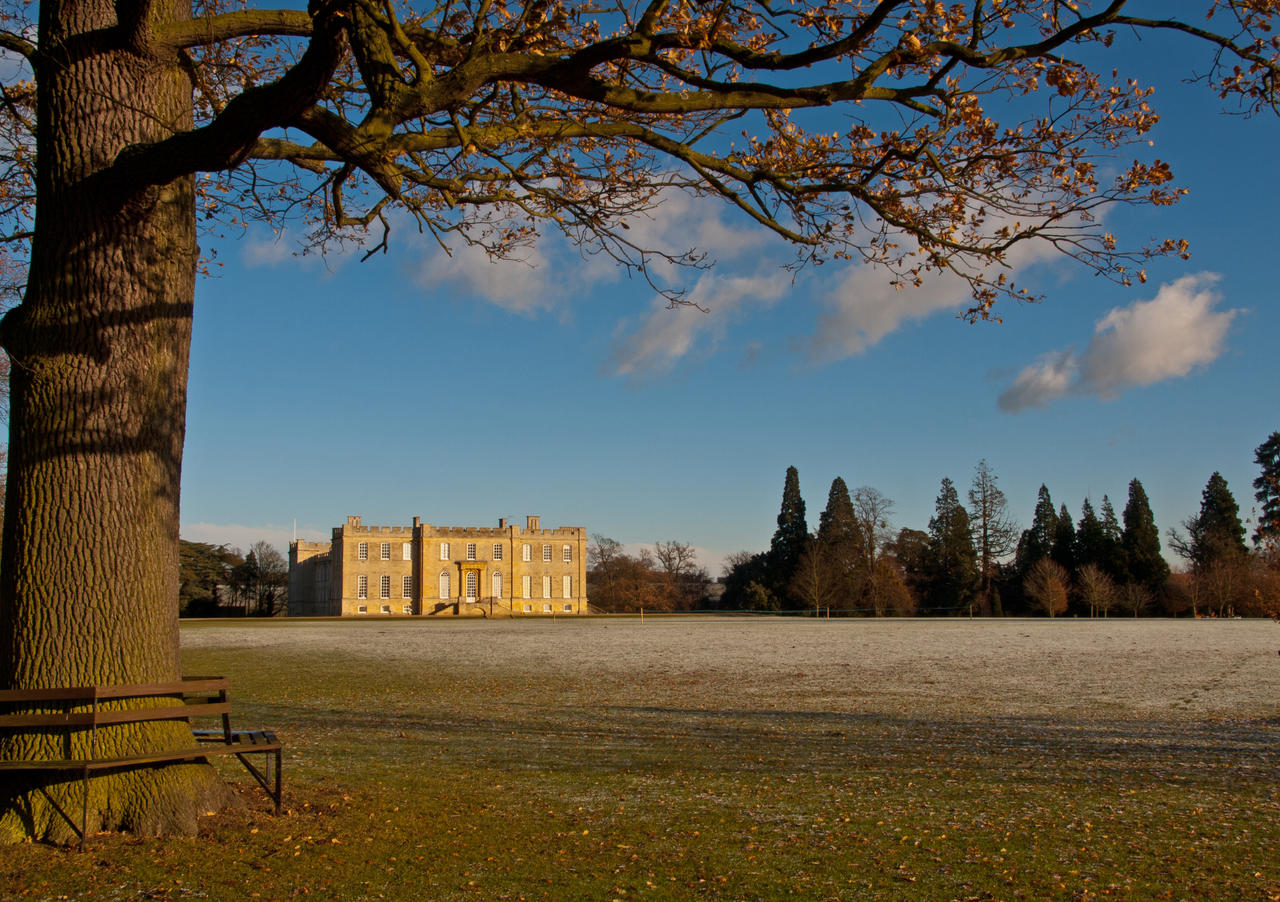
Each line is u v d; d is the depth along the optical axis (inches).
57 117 267.7
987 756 447.5
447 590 3848.4
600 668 1034.7
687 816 314.3
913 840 284.8
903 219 318.7
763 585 3809.1
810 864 257.8
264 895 218.4
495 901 219.9
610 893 228.2
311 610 4323.3
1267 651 1247.5
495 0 280.2
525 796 343.9
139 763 263.9
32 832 254.2
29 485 265.0
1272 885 240.4
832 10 268.8
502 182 355.6
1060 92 271.7
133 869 232.8
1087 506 3408.0
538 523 4018.2
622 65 317.4
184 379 296.0
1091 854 269.9
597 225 348.8
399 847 263.3
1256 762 432.1
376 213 353.7
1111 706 666.8
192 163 253.9
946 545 3449.8
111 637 266.2
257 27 278.1
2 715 253.9
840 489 3629.4
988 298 327.3
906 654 1237.1
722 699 715.4
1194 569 3115.2
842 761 431.8
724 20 289.0
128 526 271.3
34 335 264.7
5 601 265.7
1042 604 3161.9
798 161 330.6
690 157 305.1
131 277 273.0
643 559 4923.7
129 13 259.9
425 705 680.4
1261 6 249.3
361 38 255.3
